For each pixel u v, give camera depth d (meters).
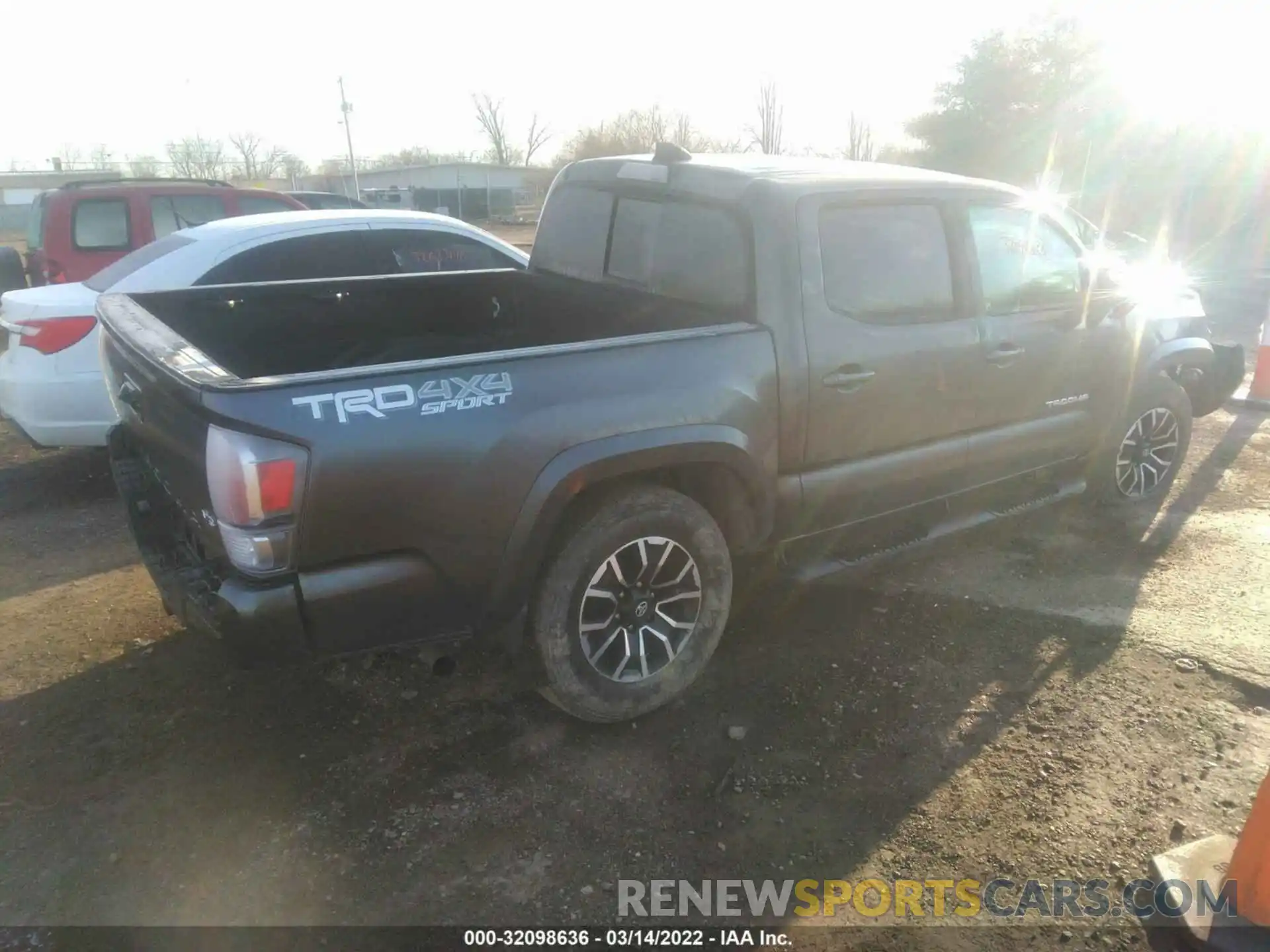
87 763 3.18
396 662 3.78
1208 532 5.17
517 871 2.73
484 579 2.96
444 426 2.78
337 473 2.62
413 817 2.94
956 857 2.79
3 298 5.85
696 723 3.42
